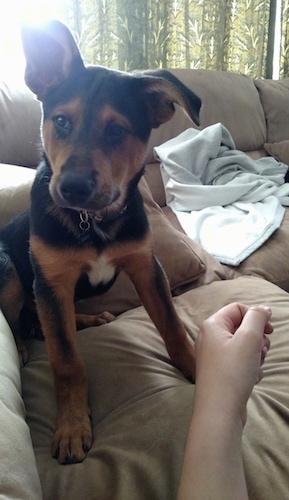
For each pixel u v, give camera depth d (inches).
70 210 37.8
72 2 84.4
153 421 30.7
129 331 43.5
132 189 40.4
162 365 38.7
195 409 23.5
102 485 26.7
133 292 53.0
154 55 98.4
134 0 91.0
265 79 115.8
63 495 26.5
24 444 23.6
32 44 37.5
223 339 26.1
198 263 56.8
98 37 89.3
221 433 21.7
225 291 51.3
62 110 36.2
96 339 41.5
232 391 23.2
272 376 36.5
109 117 36.0
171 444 28.6
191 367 38.1
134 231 40.9
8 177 52.2
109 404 34.3
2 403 24.8
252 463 27.0
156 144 86.0
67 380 34.6
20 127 66.7
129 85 37.9
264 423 30.3
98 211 37.2
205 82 94.0
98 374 37.1
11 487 20.2
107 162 35.3
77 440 30.5
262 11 111.6
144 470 26.9
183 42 101.9
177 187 77.1
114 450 29.0
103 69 38.1
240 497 20.3
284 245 66.5
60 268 38.3
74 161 33.3
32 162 68.1
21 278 45.6
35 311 47.4
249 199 79.1
